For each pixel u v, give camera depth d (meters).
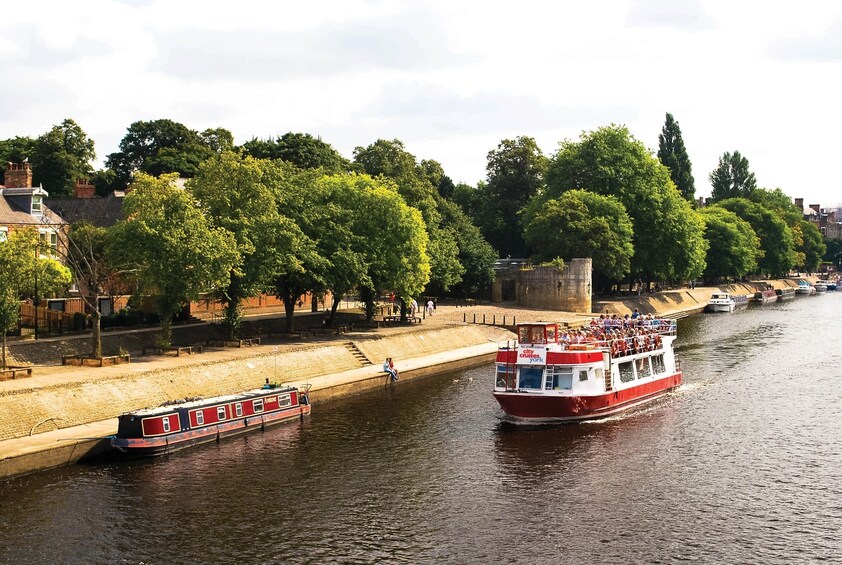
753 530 43.88
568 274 143.25
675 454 57.12
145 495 48.09
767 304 195.00
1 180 148.38
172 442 55.81
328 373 81.19
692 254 162.00
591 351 66.25
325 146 171.50
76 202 129.50
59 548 40.91
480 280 149.12
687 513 46.28
